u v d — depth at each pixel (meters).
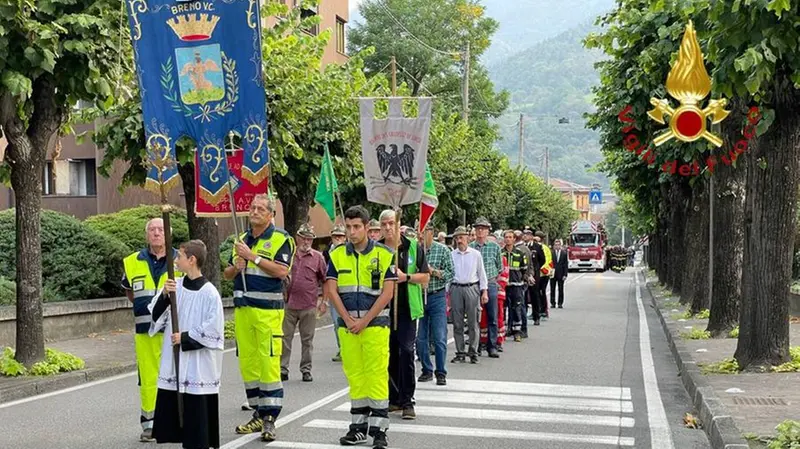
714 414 9.09
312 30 37.22
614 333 20.30
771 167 12.48
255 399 9.02
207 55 8.90
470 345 14.73
